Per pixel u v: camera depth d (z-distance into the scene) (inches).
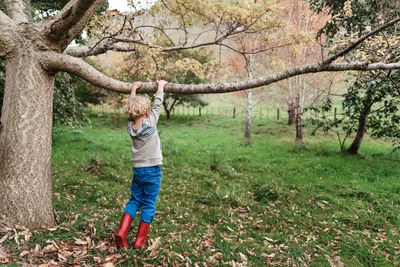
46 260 84.5
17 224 100.8
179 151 368.5
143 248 100.1
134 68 185.3
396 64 110.2
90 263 87.1
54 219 116.6
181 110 1160.8
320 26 346.9
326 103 342.6
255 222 159.2
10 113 103.0
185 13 153.3
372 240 139.6
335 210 181.8
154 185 98.5
